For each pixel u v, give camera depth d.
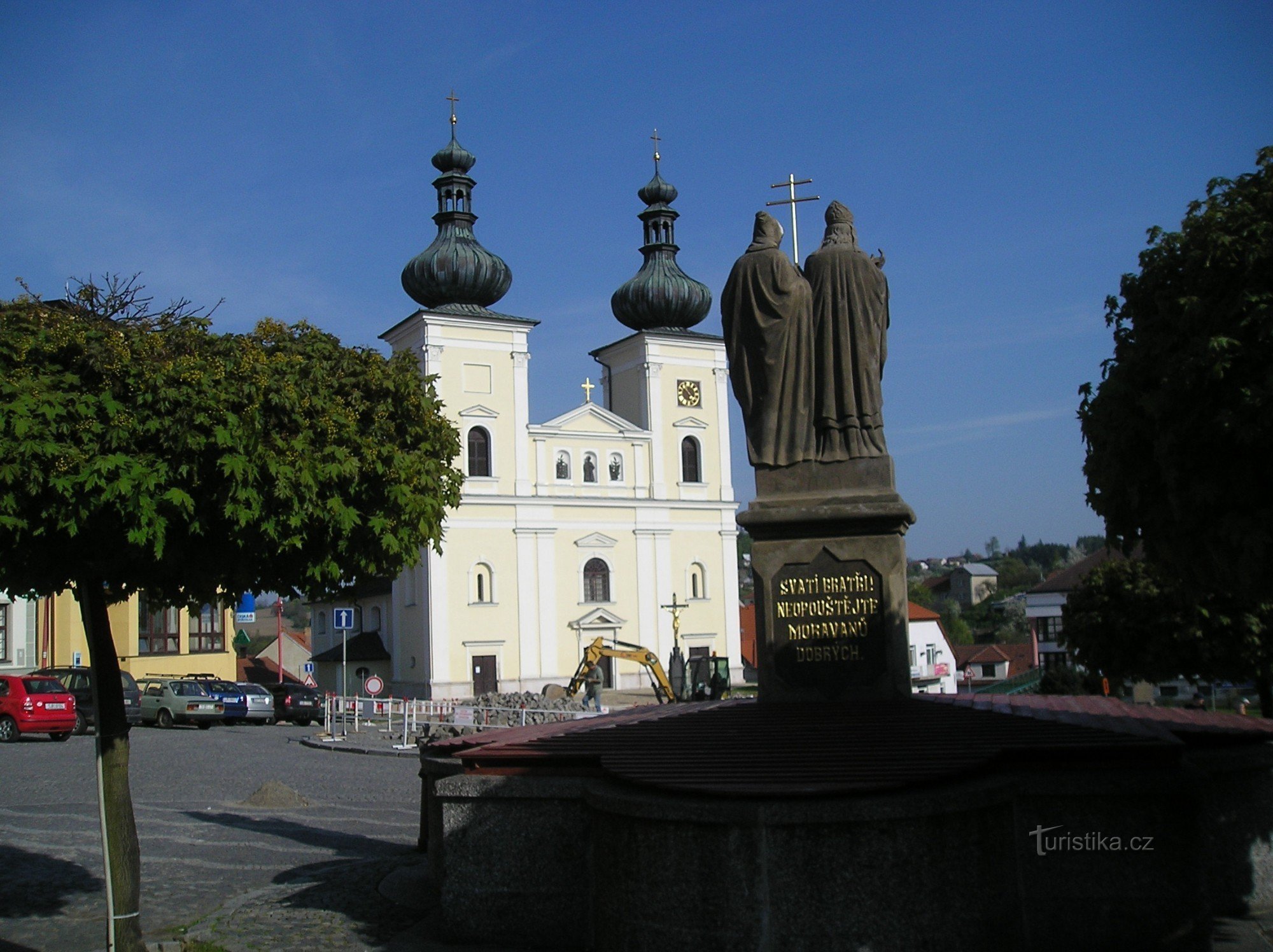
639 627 62.22
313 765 25.03
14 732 29.98
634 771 7.92
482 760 8.72
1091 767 7.95
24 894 11.08
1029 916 7.77
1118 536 11.03
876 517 10.12
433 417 10.44
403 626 60.16
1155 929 7.68
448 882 8.52
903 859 7.09
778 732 8.90
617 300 66.81
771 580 10.30
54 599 46.75
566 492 61.06
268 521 8.45
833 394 10.55
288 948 8.56
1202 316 9.97
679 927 7.25
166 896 10.94
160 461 7.96
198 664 55.31
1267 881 9.17
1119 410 10.48
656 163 67.88
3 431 7.52
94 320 8.38
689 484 64.31
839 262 10.66
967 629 111.75
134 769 23.42
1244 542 9.68
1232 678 23.27
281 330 9.63
